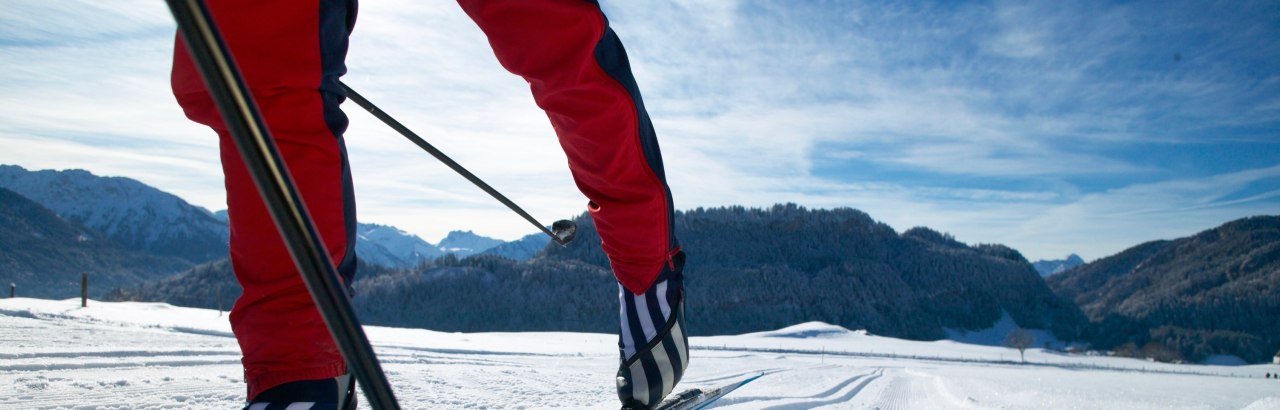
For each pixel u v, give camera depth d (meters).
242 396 4.50
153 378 5.10
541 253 188.75
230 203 0.82
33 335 8.30
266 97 0.79
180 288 170.88
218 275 175.62
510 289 160.38
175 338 10.12
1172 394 12.33
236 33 0.75
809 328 97.38
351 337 0.51
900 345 91.94
